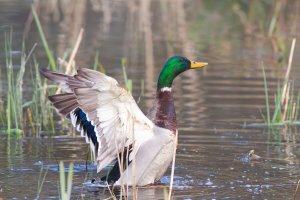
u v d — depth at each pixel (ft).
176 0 94.43
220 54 62.80
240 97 47.60
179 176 31.50
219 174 31.81
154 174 30.60
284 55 61.36
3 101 45.60
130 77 52.47
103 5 89.61
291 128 41.11
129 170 30.17
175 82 52.26
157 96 32.45
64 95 29.84
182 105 45.29
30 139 38.22
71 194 28.68
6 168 32.27
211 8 89.51
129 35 70.69
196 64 33.19
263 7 86.22
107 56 60.03
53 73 28.91
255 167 32.91
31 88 49.47
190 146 36.70
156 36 70.49
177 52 63.00
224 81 52.26
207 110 44.16
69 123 42.14
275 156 35.01
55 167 32.71
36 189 28.96
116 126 29.55
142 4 90.02
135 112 29.66
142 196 28.68
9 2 87.81
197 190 29.22
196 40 69.00
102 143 29.48
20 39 66.90
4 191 28.58
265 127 40.96
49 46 63.72
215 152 35.65
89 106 28.55
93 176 31.58
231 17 83.35
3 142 37.50
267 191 28.96
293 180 30.68
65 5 89.04
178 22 79.15
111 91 28.63
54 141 37.81
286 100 42.98
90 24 76.74
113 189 29.66
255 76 53.93
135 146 30.22
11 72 42.83
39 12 82.79
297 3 85.92
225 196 28.25
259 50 64.44
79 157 34.60
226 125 40.91
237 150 36.04
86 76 28.17
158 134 30.73
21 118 40.78
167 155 30.86
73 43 65.46
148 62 58.03
